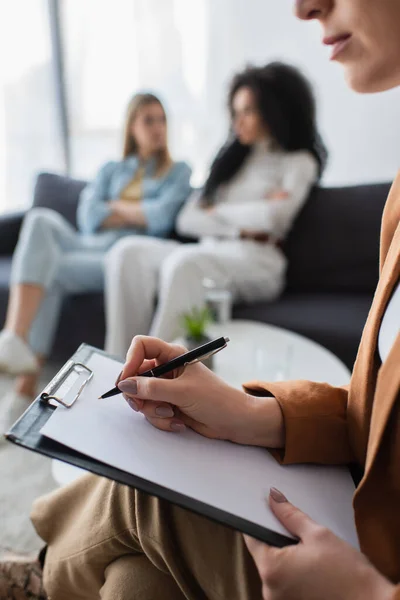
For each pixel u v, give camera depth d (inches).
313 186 74.5
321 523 14.5
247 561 14.9
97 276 66.4
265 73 69.3
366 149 89.4
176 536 15.9
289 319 58.2
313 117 72.0
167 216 77.0
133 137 82.3
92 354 20.3
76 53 112.3
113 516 17.0
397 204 16.7
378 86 15.5
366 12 13.7
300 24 91.3
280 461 17.2
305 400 18.2
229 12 98.9
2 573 20.9
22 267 59.1
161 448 15.5
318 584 11.9
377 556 13.1
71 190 88.5
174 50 107.3
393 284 14.8
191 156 112.0
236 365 39.9
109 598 16.4
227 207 70.9
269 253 69.2
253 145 75.1
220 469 15.6
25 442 13.5
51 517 20.0
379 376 13.8
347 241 70.9
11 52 110.4
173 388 16.2
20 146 116.6
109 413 16.3
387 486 13.6
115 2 107.7
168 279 58.6
